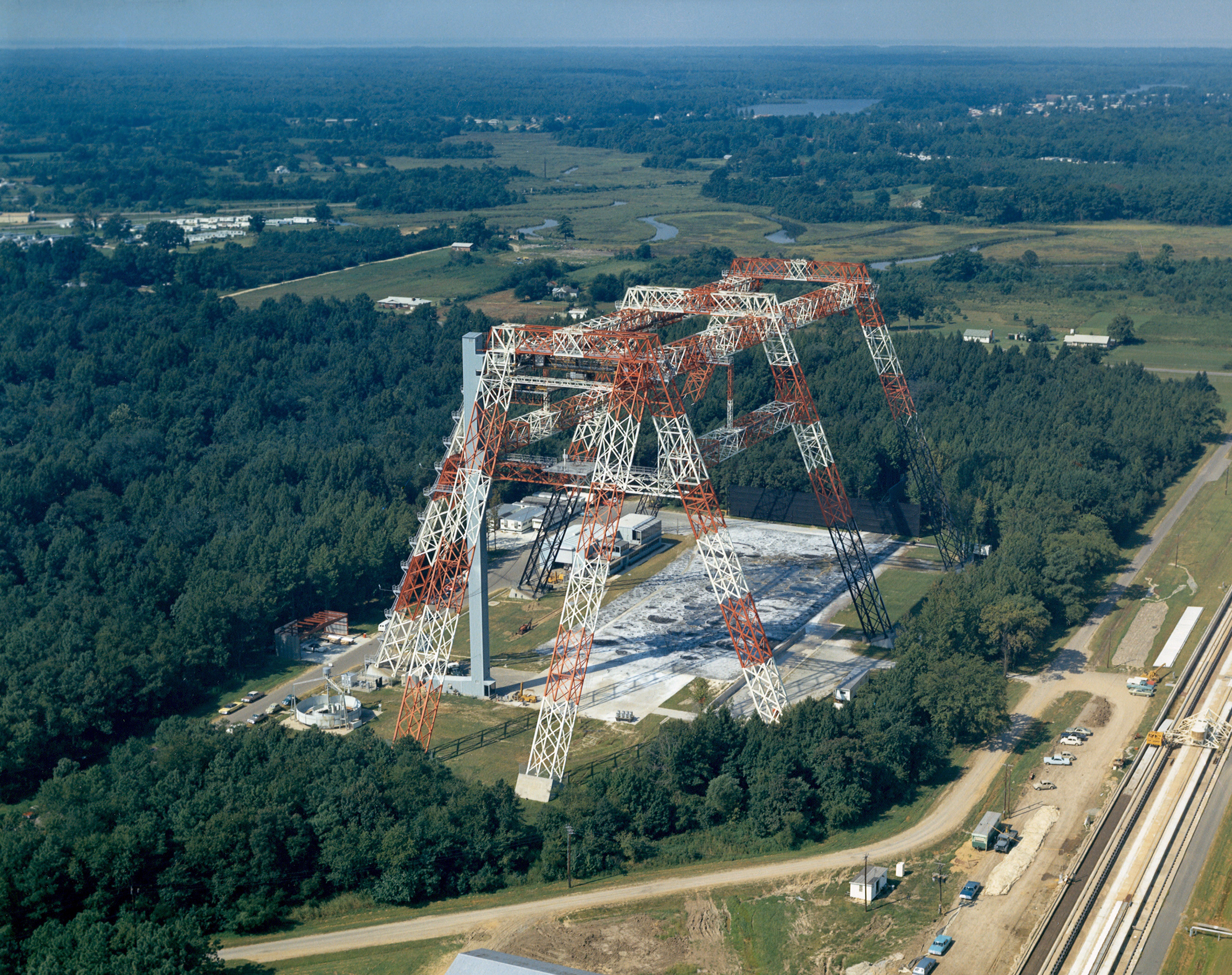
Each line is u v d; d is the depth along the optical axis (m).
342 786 169.00
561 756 194.50
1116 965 143.75
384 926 154.75
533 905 158.62
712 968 146.38
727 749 183.75
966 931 150.62
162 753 178.50
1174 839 169.25
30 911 148.38
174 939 139.88
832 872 164.12
